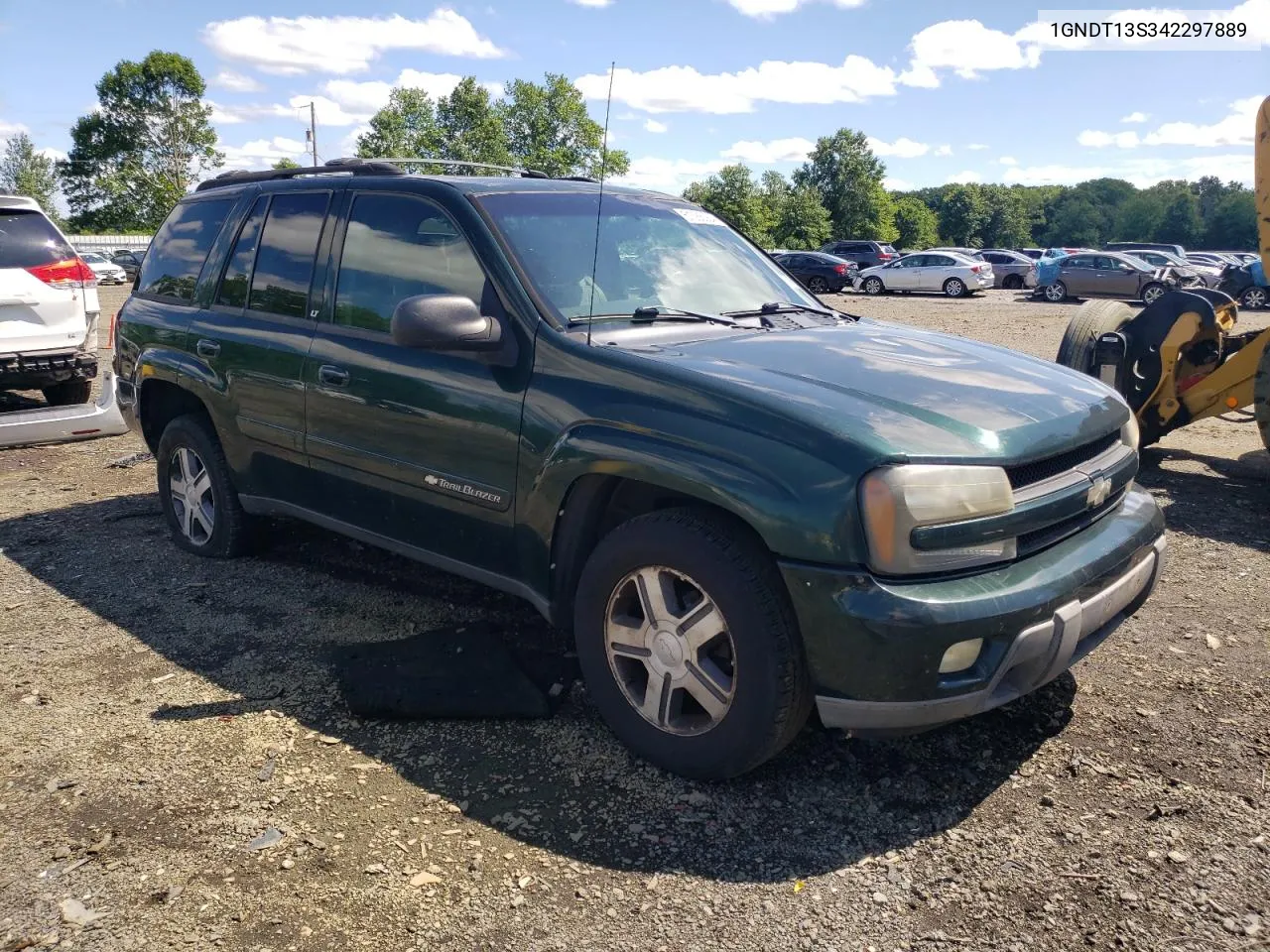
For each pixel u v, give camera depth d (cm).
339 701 349
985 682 262
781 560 262
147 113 7850
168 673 373
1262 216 630
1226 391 655
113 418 730
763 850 267
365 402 372
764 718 272
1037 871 258
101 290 3534
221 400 448
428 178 381
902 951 230
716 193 6769
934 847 268
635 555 294
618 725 310
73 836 273
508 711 336
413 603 438
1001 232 11575
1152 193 13550
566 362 315
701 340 336
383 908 244
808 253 3372
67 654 391
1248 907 243
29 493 639
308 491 418
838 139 8494
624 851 267
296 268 422
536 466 317
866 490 254
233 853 265
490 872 258
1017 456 274
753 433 271
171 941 233
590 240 368
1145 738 322
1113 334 665
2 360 728
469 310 322
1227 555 505
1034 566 277
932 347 355
